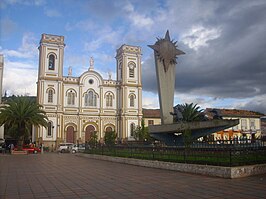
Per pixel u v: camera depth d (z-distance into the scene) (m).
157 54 25.25
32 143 53.34
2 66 57.91
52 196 9.44
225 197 8.80
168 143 24.70
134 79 66.31
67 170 17.19
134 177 13.46
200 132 21.62
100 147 29.02
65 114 60.41
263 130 60.56
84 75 63.09
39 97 57.50
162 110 24.59
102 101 64.06
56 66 59.56
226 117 54.00
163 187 10.63
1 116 42.16
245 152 13.41
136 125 64.50
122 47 66.56
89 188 10.74
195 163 14.70
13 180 13.07
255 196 8.84
